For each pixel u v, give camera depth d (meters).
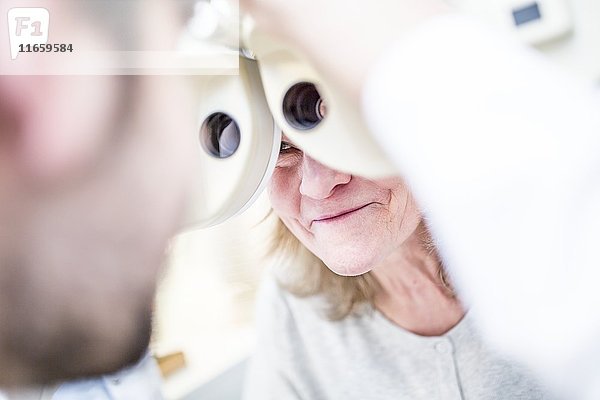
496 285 0.25
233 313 0.84
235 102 0.29
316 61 0.26
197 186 0.28
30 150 0.24
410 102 0.25
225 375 0.88
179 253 0.55
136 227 0.25
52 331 0.25
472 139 0.24
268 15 0.26
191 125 0.27
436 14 0.26
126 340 0.26
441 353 0.53
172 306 0.83
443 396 0.54
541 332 0.24
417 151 0.25
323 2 0.25
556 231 0.24
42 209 0.24
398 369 0.57
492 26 0.27
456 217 0.24
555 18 0.68
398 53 0.25
